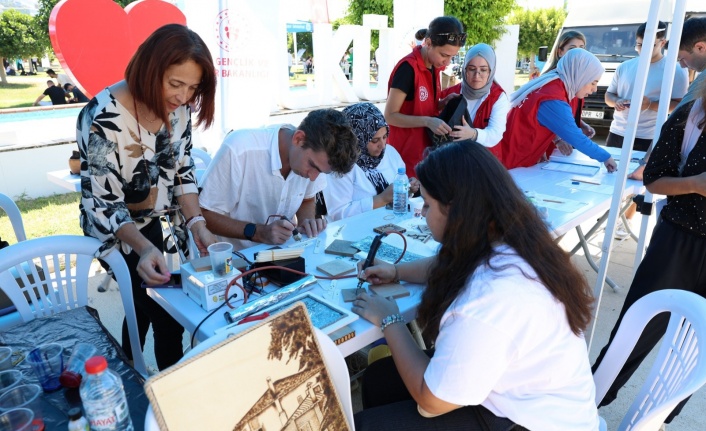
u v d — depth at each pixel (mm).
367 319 1346
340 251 1821
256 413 888
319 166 1758
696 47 3008
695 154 1738
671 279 1864
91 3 4320
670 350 1321
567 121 3109
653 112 3936
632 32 7418
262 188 2061
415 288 1570
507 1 11812
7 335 1309
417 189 2791
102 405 849
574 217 2238
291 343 961
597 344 2707
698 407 2215
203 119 1812
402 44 8117
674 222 1835
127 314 1736
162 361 2061
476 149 1131
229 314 1348
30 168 5367
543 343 1060
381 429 1223
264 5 5074
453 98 3109
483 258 1076
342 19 19391
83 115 1643
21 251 1570
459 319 1027
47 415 988
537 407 1097
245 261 1688
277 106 9242
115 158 1688
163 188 1889
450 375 1015
